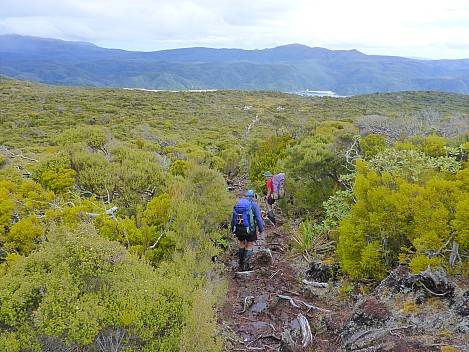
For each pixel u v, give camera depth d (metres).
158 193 8.05
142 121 52.34
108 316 3.31
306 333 3.92
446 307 3.46
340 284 5.03
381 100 83.19
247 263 6.23
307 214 8.62
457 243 3.94
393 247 4.82
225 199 6.84
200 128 49.78
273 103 91.50
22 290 3.33
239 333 4.36
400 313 3.56
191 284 4.43
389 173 5.48
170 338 3.46
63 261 3.59
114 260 3.79
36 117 53.25
